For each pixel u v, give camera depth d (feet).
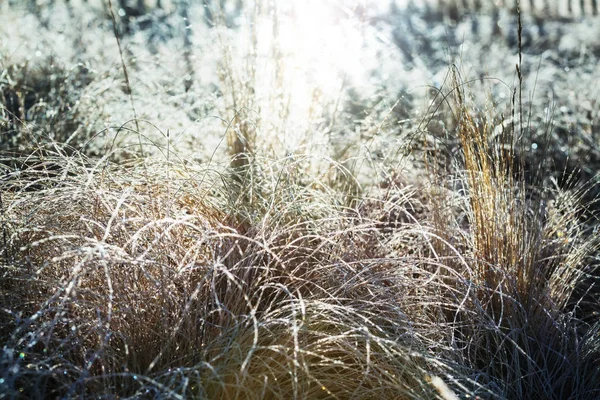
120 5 37.11
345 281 9.43
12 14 26.94
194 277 9.25
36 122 14.42
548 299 10.10
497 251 10.20
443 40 33.47
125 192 8.40
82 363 7.94
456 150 13.03
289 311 9.04
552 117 13.01
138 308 8.38
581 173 15.19
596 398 9.36
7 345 6.89
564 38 35.76
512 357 9.36
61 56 20.08
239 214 10.51
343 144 15.08
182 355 8.18
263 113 14.11
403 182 13.57
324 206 10.75
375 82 18.92
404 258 9.61
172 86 18.45
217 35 15.92
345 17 17.76
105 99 15.92
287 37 15.02
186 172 10.58
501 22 40.93
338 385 8.24
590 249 11.02
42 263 8.78
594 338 10.09
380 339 7.88
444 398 8.00
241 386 7.34
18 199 9.45
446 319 10.18
